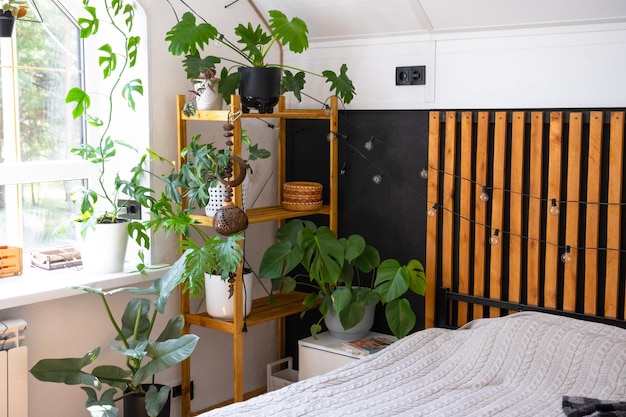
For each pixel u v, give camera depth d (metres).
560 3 3.04
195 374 3.74
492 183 3.37
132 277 3.30
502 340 2.98
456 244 3.51
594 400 2.58
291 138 4.03
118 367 3.11
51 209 3.41
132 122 3.47
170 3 3.46
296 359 4.11
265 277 3.48
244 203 3.44
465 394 2.76
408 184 3.62
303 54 3.93
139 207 3.47
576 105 3.13
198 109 3.38
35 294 2.92
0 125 3.21
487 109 3.36
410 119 3.59
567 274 3.15
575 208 3.11
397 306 3.44
